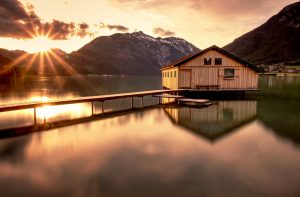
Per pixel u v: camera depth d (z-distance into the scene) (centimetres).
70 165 852
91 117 1766
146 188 682
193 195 643
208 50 2788
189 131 1321
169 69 3403
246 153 958
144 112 1962
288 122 1530
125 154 955
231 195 641
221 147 1039
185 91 2788
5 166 851
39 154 969
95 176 761
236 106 2197
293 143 1090
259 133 1269
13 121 1628
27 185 711
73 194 658
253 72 2816
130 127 1428
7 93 3828
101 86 5738
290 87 4450
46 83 6994
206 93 2861
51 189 686
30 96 3362
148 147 1044
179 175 760
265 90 3828
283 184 699
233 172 780
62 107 2273
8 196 654
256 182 711
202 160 882
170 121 1591
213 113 1864
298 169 802
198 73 2800
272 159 892
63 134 1279
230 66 2800
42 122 1597
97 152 984
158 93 2552
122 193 657
